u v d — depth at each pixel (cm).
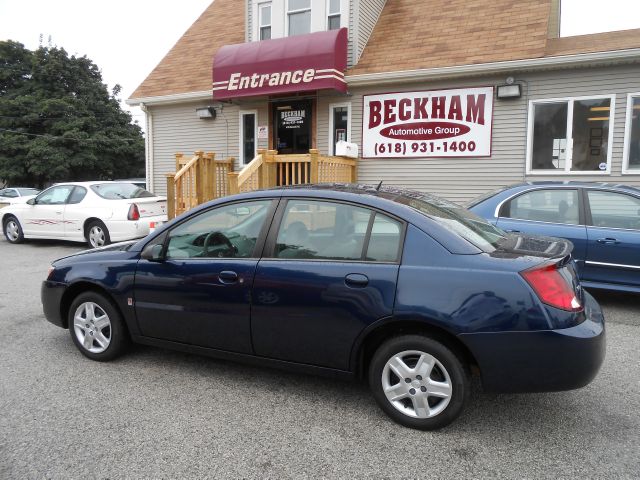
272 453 287
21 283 737
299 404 349
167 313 387
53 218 1062
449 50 1049
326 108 1164
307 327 334
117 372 403
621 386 376
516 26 1032
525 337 285
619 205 566
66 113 3198
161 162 1399
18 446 293
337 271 327
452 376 301
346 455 285
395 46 1131
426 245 314
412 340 308
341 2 1147
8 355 440
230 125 1292
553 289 289
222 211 379
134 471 269
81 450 289
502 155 993
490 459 281
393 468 273
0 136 3080
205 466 274
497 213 611
